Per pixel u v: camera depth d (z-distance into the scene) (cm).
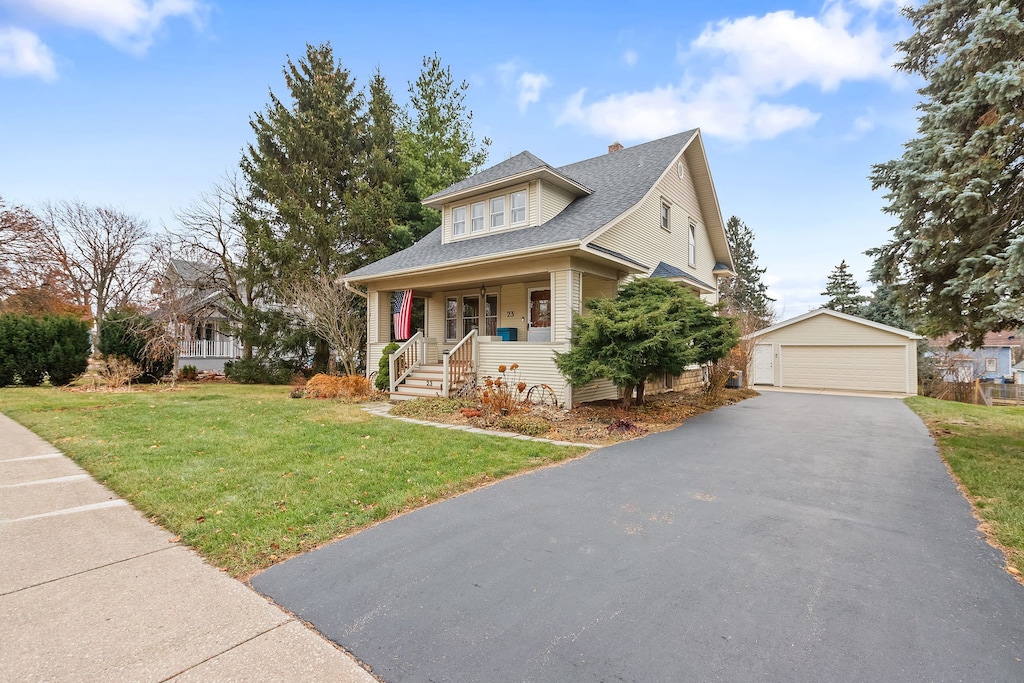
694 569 334
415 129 2511
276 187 2008
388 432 790
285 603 292
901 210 760
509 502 475
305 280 1781
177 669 229
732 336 1156
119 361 1606
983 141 646
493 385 1034
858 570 333
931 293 784
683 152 1561
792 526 414
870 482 548
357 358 1939
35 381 1561
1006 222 675
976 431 877
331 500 465
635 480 552
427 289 1582
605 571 331
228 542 375
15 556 354
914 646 247
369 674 227
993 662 234
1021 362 3108
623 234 1273
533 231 1202
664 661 235
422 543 379
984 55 659
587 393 1168
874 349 1798
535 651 243
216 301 2166
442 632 261
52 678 221
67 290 2483
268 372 2012
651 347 894
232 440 725
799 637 254
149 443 704
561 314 1080
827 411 1180
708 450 711
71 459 630
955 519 431
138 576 325
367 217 2023
